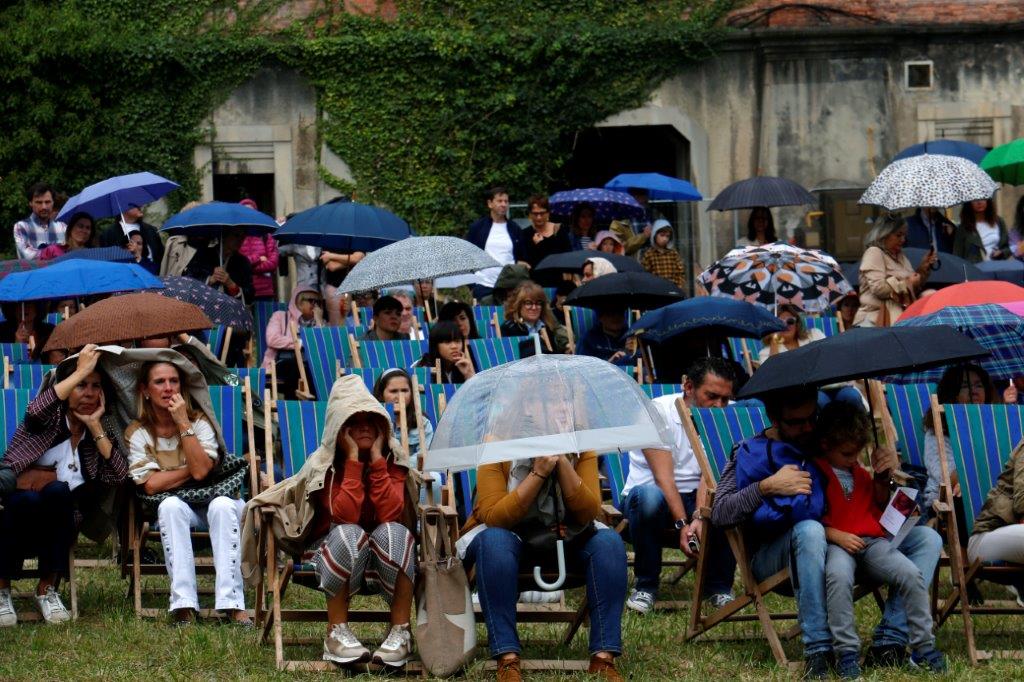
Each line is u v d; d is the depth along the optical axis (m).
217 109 36.59
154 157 36.25
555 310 23.50
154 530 14.41
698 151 37.53
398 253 20.16
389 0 37.09
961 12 37.81
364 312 23.28
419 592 11.73
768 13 37.53
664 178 30.55
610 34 37.09
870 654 11.76
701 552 12.47
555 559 11.66
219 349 20.64
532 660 11.76
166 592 14.08
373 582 11.87
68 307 19.72
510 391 11.12
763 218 26.59
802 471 11.62
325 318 26.31
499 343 19.64
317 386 20.34
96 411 13.33
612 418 11.00
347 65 36.91
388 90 37.06
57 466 13.54
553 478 11.51
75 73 35.94
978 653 12.03
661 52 37.38
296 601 14.09
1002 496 12.62
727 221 36.72
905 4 37.78
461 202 37.19
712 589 13.75
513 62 37.09
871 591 12.38
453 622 11.52
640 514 13.74
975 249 26.33
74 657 11.98
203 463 13.30
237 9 36.72
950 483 13.25
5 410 14.30
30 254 24.95
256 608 12.75
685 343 18.66
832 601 11.34
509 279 23.48
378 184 37.09
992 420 13.53
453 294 32.38
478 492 11.71
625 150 39.50
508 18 37.25
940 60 37.78
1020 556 12.14
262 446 15.27
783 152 37.50
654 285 20.69
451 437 11.17
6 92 35.59
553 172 37.62
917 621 11.50
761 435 12.11
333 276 26.33
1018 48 37.88
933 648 11.53
